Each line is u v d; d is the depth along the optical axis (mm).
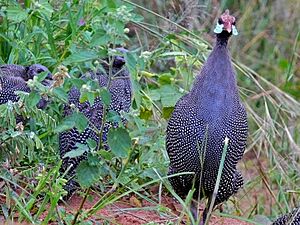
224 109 10430
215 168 10562
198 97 10484
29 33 12055
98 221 10070
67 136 10641
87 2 12219
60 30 12430
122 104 11383
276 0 17375
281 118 13805
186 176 10742
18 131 9641
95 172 9203
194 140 10500
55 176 9672
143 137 10000
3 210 9523
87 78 9922
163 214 10711
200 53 13000
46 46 12328
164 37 13047
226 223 11188
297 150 13430
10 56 11938
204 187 10742
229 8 16828
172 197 11609
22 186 10320
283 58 17125
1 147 9562
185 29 13070
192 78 12781
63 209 9766
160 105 13102
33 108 9609
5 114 9484
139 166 11203
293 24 17344
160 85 12695
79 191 10594
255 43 17188
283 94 14180
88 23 12047
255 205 12688
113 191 10562
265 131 13461
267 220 12078
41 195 10102
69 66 11828
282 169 13242
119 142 9172
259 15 17188
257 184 13688
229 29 10352
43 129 11133
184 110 10594
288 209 12531
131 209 10312
